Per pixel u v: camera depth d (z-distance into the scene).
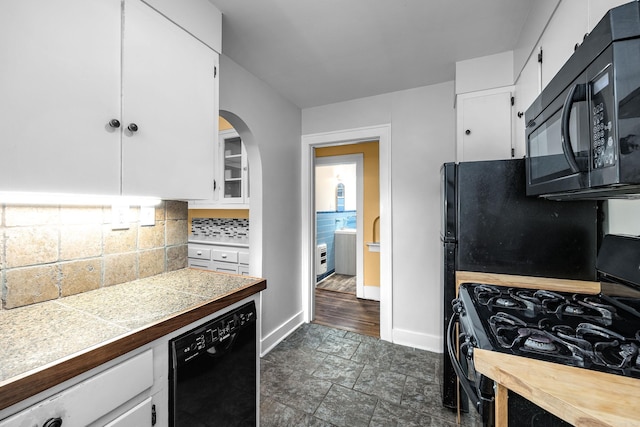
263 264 2.29
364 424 1.53
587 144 0.69
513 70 1.81
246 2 1.40
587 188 0.73
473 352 0.72
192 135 1.28
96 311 0.94
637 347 0.72
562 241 1.36
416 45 1.79
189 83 1.27
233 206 3.01
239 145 3.08
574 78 0.75
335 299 3.71
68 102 0.86
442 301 1.72
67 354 0.66
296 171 2.79
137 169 1.06
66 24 0.86
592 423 0.49
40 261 1.01
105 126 0.96
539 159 1.02
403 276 2.44
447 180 1.58
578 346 0.73
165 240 1.46
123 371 0.75
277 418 1.57
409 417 1.57
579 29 0.99
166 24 1.17
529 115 1.12
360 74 2.17
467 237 1.52
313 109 2.82
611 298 1.05
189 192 1.27
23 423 0.57
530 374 0.62
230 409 1.12
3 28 0.74
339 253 5.05
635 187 0.69
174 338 0.91
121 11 1.01
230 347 1.12
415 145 2.40
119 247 1.26
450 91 2.28
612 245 1.09
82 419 0.67
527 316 0.95
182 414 0.92
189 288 1.21
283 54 1.89
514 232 1.44
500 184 1.46
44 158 0.81
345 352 2.29
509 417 0.64
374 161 3.74
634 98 0.56
